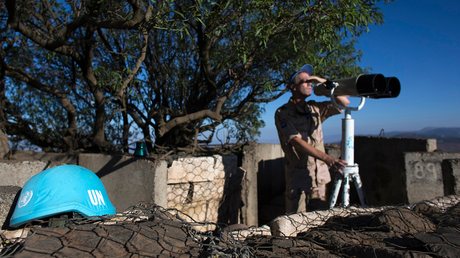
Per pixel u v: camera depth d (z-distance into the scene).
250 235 1.77
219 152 4.80
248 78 5.22
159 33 5.32
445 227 1.59
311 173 3.14
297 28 4.09
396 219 1.70
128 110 5.13
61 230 1.17
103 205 1.83
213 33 4.65
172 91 5.64
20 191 1.84
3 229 1.74
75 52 4.58
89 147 5.03
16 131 5.10
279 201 6.35
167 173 3.39
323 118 3.49
